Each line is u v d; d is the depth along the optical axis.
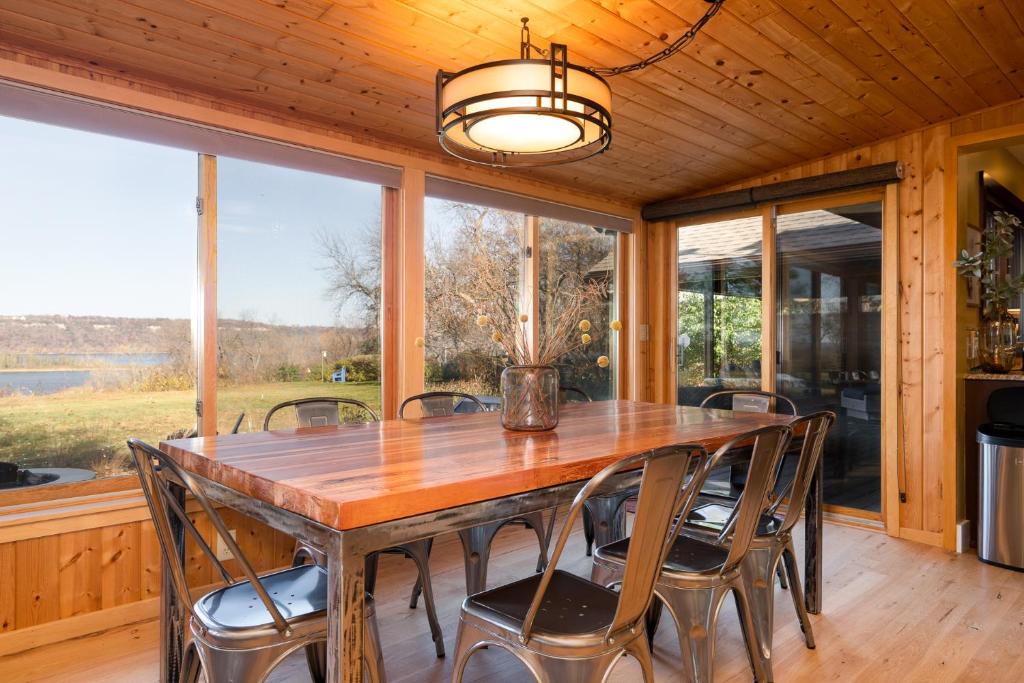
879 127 3.64
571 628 1.46
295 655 2.31
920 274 3.71
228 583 1.70
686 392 4.95
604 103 1.87
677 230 5.00
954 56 2.84
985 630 2.49
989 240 3.68
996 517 3.22
